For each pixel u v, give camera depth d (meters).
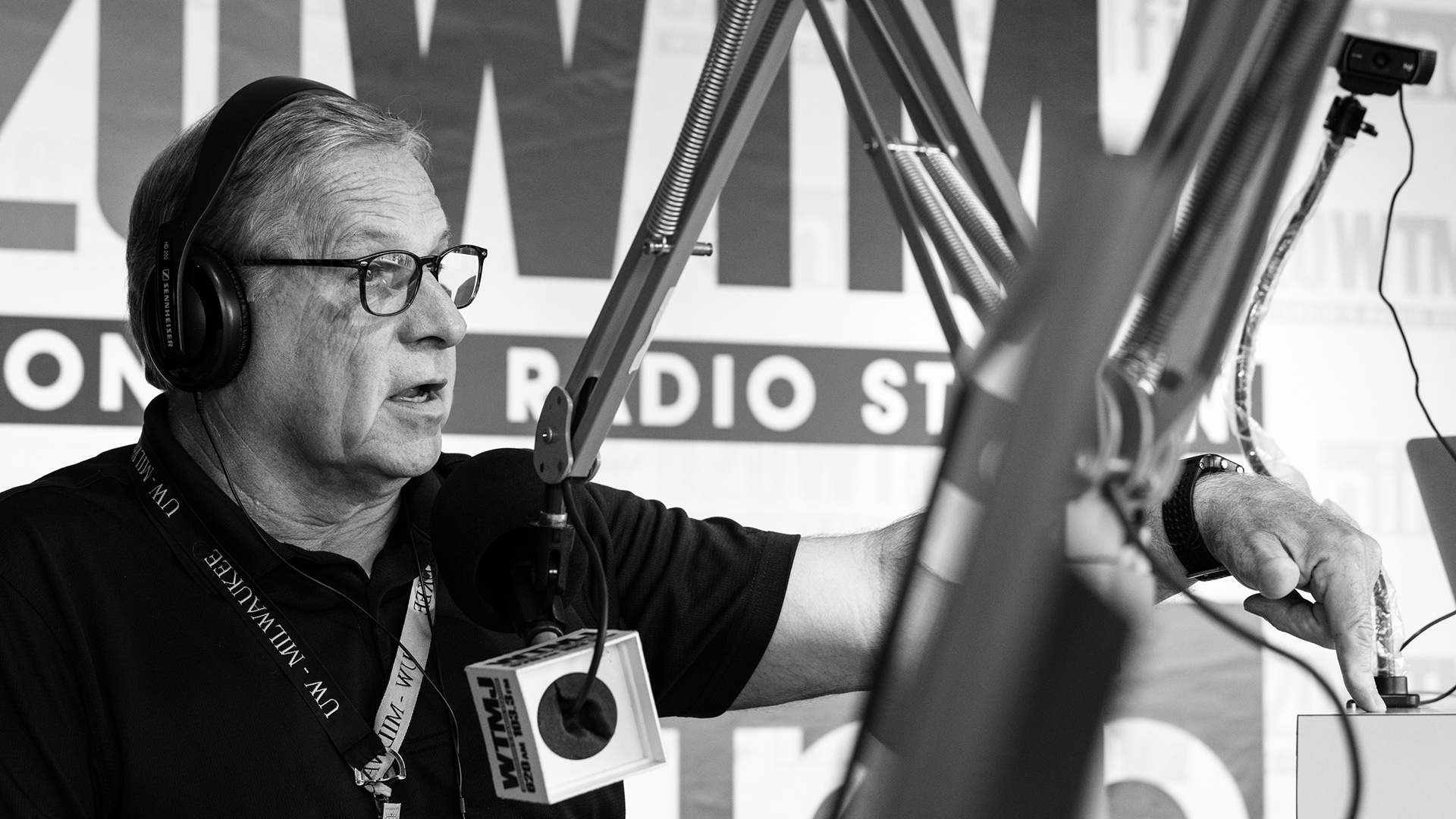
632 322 0.77
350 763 1.15
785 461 2.30
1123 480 0.33
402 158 1.25
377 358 1.17
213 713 1.14
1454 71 2.53
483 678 0.77
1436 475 1.61
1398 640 1.09
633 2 2.31
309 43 2.20
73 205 2.10
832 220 2.33
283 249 1.17
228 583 1.18
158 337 1.15
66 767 1.11
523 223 2.25
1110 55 2.42
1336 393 2.47
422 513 1.28
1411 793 0.88
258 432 1.21
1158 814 2.29
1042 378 0.29
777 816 2.21
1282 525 0.95
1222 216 0.35
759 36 0.69
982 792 0.28
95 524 1.19
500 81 2.26
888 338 2.34
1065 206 0.30
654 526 1.39
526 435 2.23
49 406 2.08
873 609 1.33
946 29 2.37
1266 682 2.33
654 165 2.30
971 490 0.30
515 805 1.21
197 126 1.24
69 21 2.11
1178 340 0.36
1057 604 0.29
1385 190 2.50
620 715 0.77
